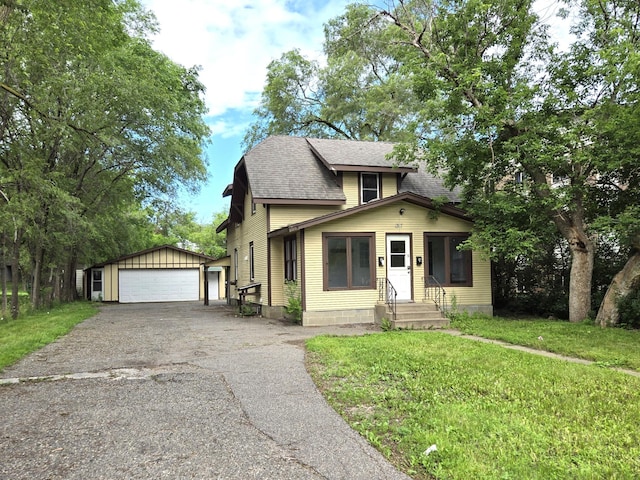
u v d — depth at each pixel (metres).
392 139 26.70
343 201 14.73
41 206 15.13
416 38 13.62
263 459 3.74
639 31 11.23
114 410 5.07
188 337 10.66
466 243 12.64
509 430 4.17
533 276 14.95
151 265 28.77
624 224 10.22
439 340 9.12
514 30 12.17
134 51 19.56
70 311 18.38
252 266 18.08
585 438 3.97
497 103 11.91
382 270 13.48
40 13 10.94
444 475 3.37
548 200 11.43
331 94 29.50
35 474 3.50
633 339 8.99
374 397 5.37
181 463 3.68
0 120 13.59
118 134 16.88
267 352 8.47
